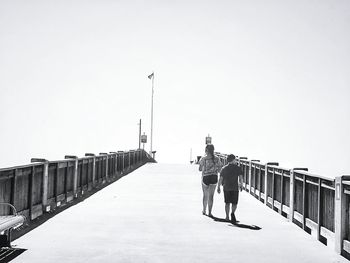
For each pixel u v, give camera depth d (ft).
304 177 34.55
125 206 46.73
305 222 33.88
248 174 65.57
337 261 25.03
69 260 24.11
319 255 26.45
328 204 29.40
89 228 33.83
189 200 52.60
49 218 38.40
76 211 42.78
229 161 38.32
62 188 47.19
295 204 37.73
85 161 59.00
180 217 39.96
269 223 37.47
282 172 42.57
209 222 37.50
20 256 24.88
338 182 26.91
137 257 25.05
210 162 41.34
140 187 68.08
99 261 24.04
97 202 49.93
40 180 38.78
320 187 30.73
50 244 28.09
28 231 32.42
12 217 25.57
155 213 42.06
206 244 28.86
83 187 57.98
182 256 25.50
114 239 29.91
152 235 31.50
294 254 26.55
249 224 36.86
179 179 84.07
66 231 32.55
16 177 31.22
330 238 28.25
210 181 41.09
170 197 55.31
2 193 28.96
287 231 33.86
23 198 34.04
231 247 28.12
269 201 48.06
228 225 36.17
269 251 27.22
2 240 25.23
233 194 37.76
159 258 24.94
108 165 79.66
